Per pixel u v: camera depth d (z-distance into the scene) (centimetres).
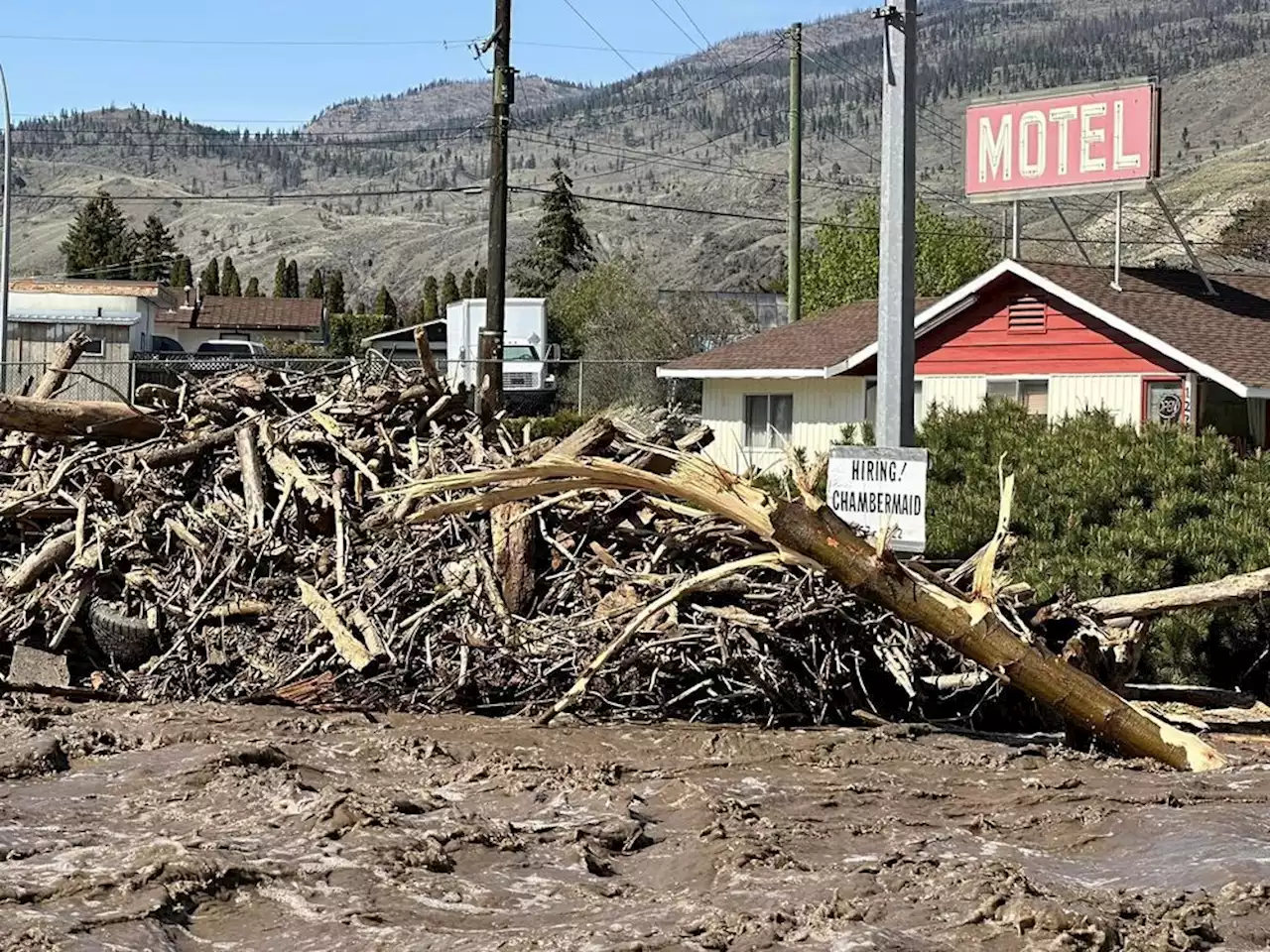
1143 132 2431
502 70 2533
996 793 900
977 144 2594
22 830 757
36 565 1219
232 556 1210
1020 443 1623
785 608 1093
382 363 1505
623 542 1197
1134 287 2489
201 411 1419
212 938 622
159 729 995
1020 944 610
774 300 6212
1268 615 1391
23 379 3594
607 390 4250
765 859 732
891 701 1145
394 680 1107
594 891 686
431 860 715
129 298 4688
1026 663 1013
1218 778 957
